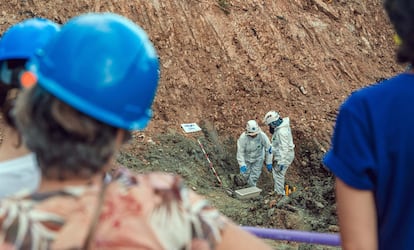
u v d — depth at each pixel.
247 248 1.35
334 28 13.64
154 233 1.27
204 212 1.35
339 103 12.26
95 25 1.37
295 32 13.01
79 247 1.22
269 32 12.67
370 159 1.60
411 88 1.61
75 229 1.24
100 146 1.30
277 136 10.31
